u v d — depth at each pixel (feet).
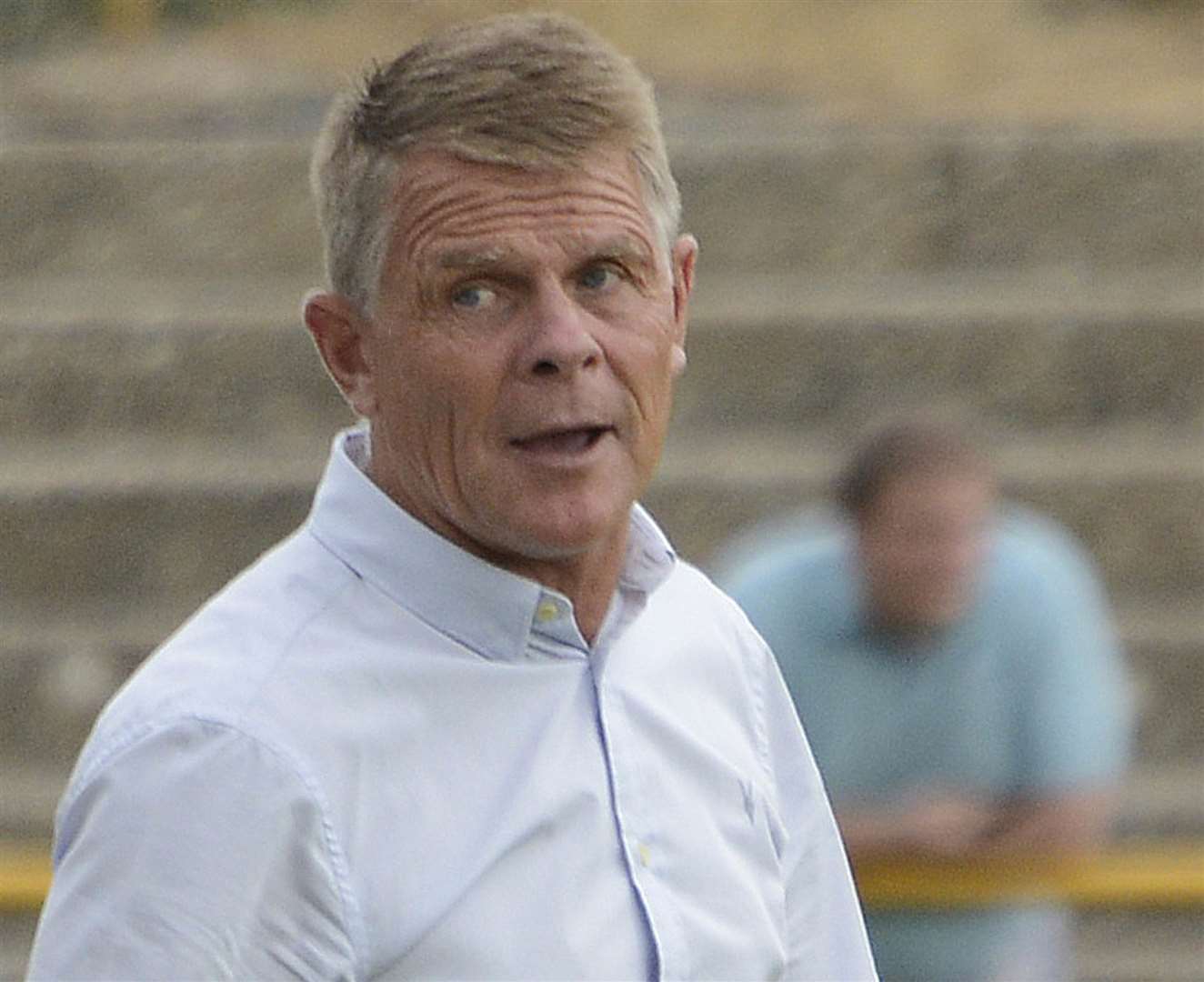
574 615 25.36
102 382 88.33
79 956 22.33
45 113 102.89
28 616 81.15
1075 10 119.75
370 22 114.52
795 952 27.66
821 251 96.07
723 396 89.30
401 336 24.22
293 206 95.66
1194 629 80.33
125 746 22.94
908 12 117.80
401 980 23.18
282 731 23.03
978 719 49.67
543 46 24.14
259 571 24.98
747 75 110.52
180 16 115.44
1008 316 89.20
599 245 24.04
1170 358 89.30
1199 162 96.12
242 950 22.30
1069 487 83.56
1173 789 75.61
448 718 24.03
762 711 27.86
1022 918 50.16
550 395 23.94
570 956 23.76
